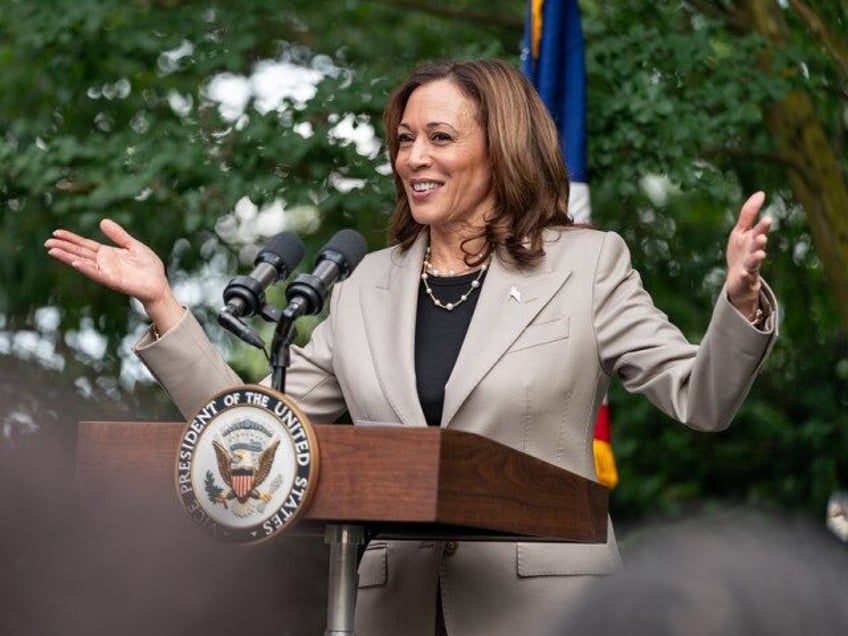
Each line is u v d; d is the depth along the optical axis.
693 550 3.85
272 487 6.00
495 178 8.16
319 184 18.22
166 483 6.50
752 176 21.28
